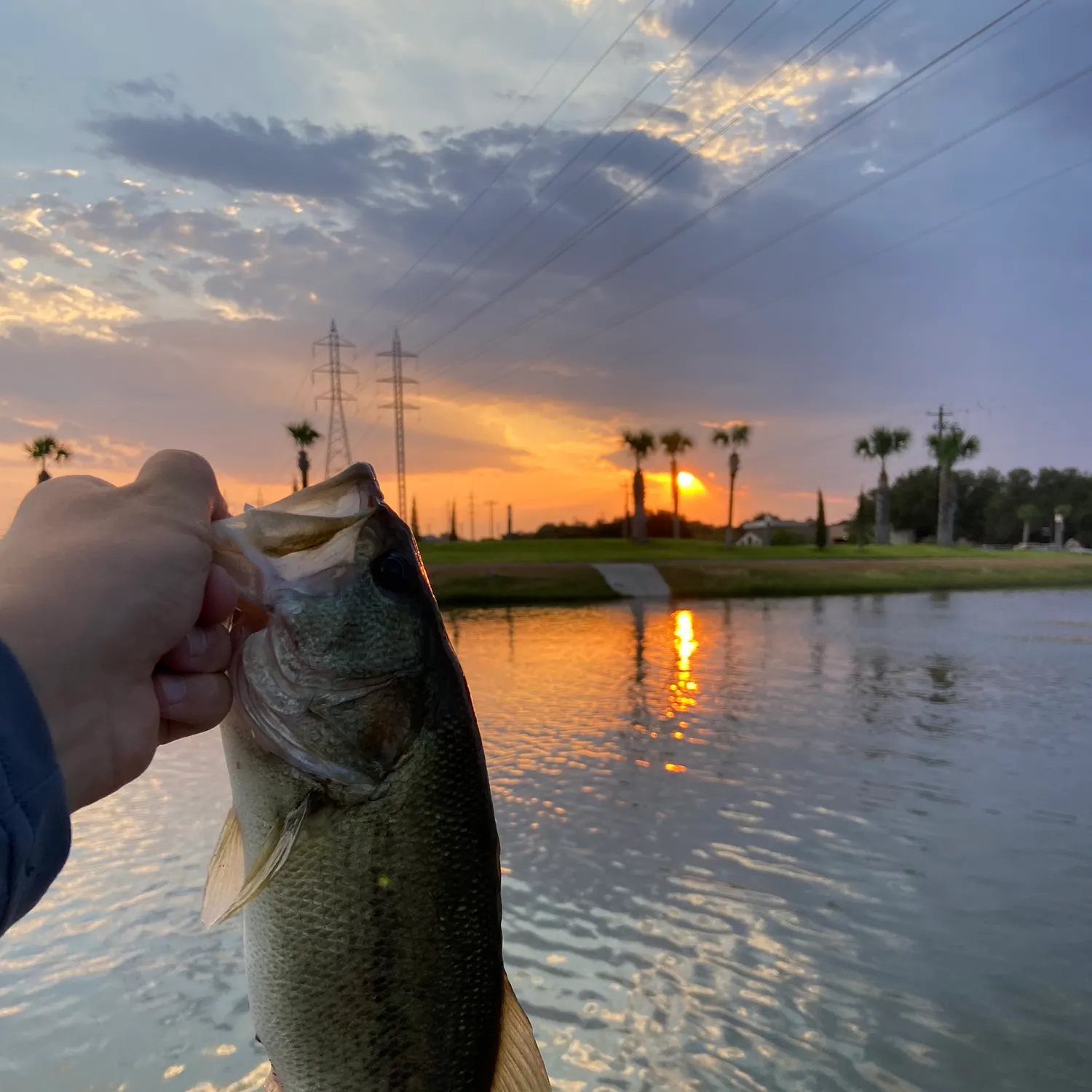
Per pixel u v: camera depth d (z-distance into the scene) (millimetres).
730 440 69812
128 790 9414
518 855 7566
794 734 12461
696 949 5797
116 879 6859
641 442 73188
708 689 16375
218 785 9609
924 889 6809
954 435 80562
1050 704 14617
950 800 9156
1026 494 100125
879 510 82625
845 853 7621
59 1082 4285
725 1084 4387
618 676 18172
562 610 37750
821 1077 4445
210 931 5945
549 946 5828
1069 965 5602
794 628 28094
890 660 20078
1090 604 37500
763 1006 5102
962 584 50062
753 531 113312
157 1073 4367
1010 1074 4496
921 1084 4406
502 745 11836
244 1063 4445
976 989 5320
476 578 45250
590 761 10961
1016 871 7203
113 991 5148
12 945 5730
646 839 7953
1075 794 9359
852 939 5953
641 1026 4883
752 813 8758
